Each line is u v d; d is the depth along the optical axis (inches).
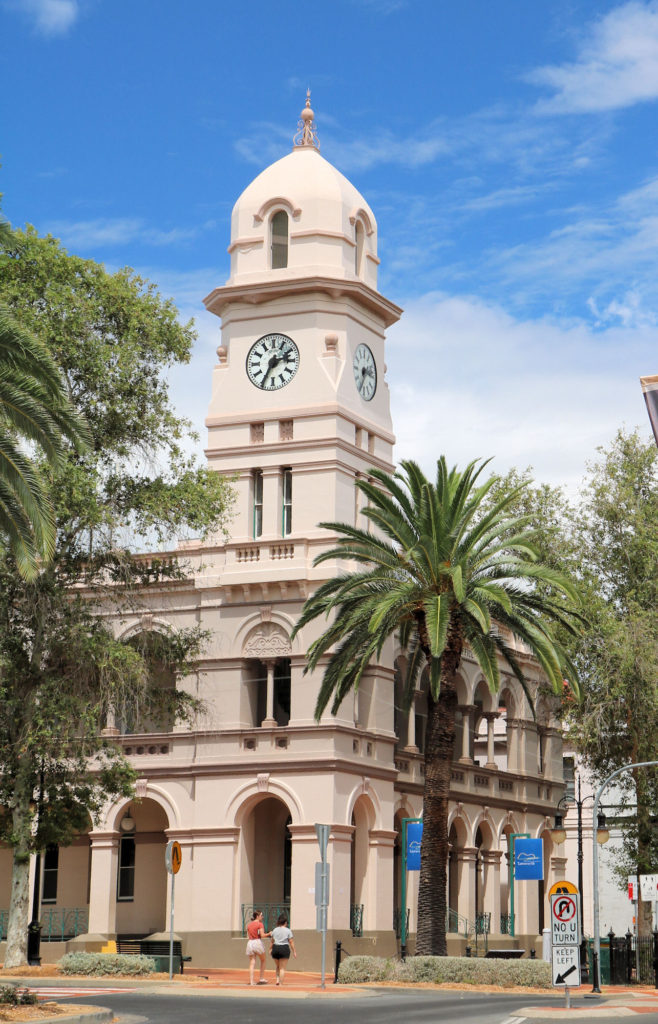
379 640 1845.5
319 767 2111.2
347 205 2359.7
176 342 1881.2
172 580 2247.8
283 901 2228.1
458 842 2534.5
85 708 1726.1
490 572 1859.0
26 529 1208.8
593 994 1640.0
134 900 2303.2
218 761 2172.7
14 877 1756.9
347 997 1457.9
